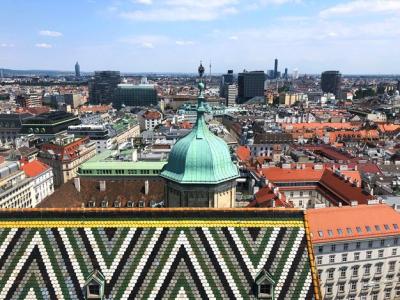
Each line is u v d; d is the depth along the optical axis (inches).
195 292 1496.1
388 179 5689.0
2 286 1499.8
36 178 6875.0
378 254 3713.1
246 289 1503.4
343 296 3732.8
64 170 7844.5
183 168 2229.3
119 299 1481.3
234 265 1531.7
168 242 1555.1
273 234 1572.3
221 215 1589.6
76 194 4707.2
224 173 2256.4
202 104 2273.6
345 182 5206.7
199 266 1526.8
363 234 3641.7
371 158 7377.0
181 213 1588.3
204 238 1562.5
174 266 1525.6
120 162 5821.9
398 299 3858.3
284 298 1491.1
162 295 1489.9
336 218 3725.4
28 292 1491.1
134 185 4790.8
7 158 7475.4
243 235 1569.9
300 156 7386.8
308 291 1501.0
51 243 1550.2
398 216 3826.3
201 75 2236.7
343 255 3636.8
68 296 1485.0
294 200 5772.6
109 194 4719.5
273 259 1540.4
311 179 5772.6
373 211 3846.0
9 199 6028.5
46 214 1583.4
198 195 2229.3
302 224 1585.9
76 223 1572.3
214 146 2250.2
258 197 4635.8
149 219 1582.2
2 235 1562.5
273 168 5974.4
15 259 1531.7
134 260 1530.5
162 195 4707.2
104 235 1561.3
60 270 1517.0
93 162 5890.8
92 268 1518.2
